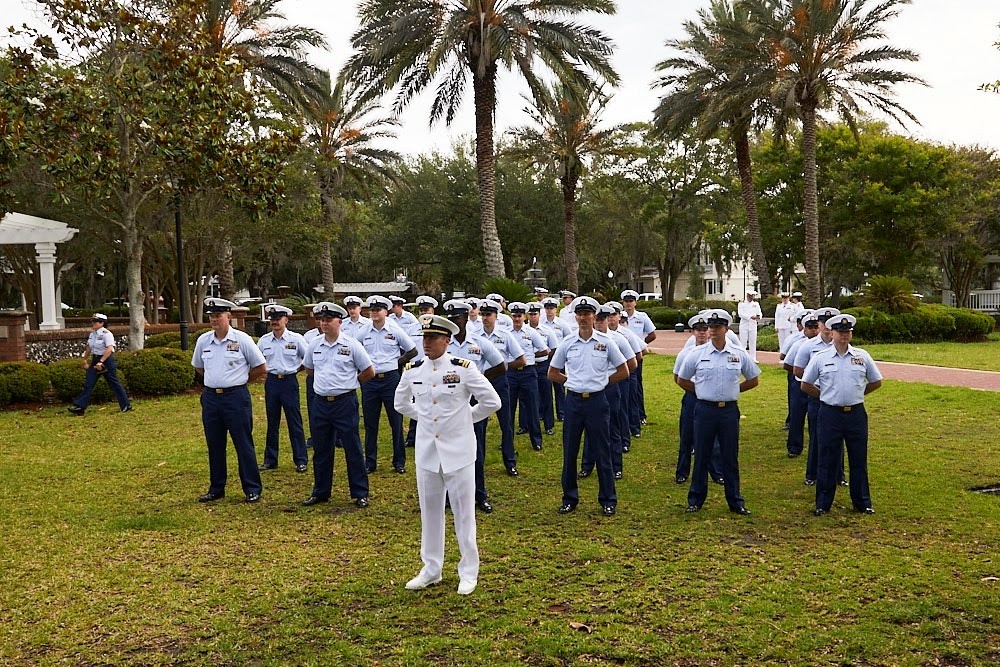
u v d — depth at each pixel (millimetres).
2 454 11141
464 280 46000
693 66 31156
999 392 15172
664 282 54000
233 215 24984
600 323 9586
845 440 7848
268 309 10219
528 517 7887
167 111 16375
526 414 11891
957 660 4719
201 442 11961
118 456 10961
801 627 5164
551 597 5730
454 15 22453
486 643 4977
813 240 28969
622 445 10641
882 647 4859
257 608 5582
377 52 22484
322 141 34219
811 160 28547
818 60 27203
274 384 10211
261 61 24859
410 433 11289
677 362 8359
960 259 41156
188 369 17344
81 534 7398
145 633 5250
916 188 34656
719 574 6148
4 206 17453
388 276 54406
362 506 8336
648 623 5266
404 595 5816
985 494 8383
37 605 5723
